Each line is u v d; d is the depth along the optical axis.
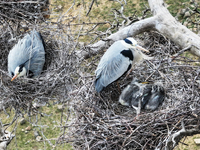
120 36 7.34
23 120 10.00
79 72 6.93
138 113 6.08
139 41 7.73
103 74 6.44
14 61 7.11
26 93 6.72
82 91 6.33
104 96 6.74
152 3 7.34
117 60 6.43
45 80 6.59
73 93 6.20
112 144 5.70
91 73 7.50
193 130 5.15
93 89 6.53
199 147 8.61
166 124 5.36
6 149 9.23
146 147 5.70
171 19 6.97
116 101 6.86
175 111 5.68
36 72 7.29
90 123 5.70
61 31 7.44
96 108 6.14
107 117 5.98
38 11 7.96
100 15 12.60
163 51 6.99
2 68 7.56
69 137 5.67
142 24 7.16
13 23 7.78
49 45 7.69
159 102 6.39
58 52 7.48
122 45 6.54
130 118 6.04
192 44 6.11
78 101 6.17
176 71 6.82
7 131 9.80
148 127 5.56
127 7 12.79
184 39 6.61
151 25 7.16
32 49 7.21
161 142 5.43
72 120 6.25
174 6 12.37
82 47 7.03
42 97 6.43
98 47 7.29
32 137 9.66
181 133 5.07
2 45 7.52
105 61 6.48
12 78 6.69
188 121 5.61
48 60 7.67
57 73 6.75
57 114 10.10
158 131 5.56
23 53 7.16
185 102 5.69
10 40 7.28
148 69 6.98
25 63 7.12
